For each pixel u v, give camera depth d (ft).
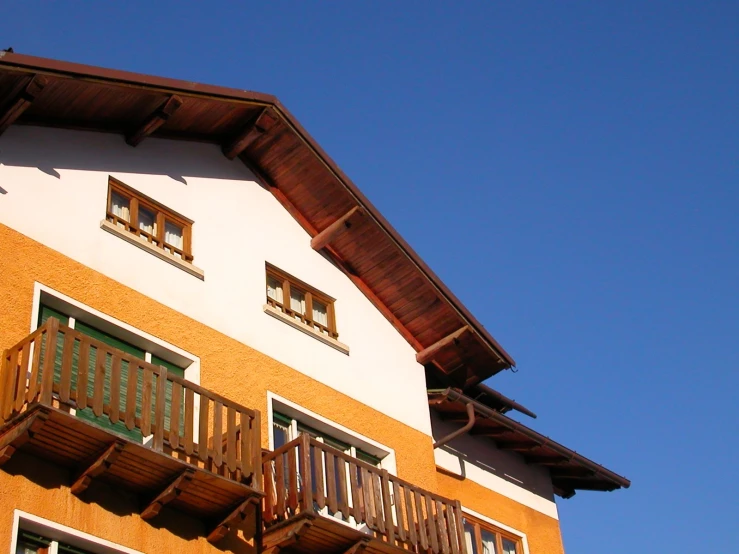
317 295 59.31
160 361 47.88
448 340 62.64
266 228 57.98
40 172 46.70
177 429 41.19
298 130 57.11
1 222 43.70
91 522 39.58
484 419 63.46
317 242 60.18
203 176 55.98
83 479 39.22
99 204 48.75
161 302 48.91
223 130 57.21
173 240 52.54
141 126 51.75
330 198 59.72
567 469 69.51
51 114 48.49
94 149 50.19
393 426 58.29
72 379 42.70
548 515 67.87
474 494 62.80
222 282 53.06
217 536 43.14
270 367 52.65
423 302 62.59
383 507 48.24
